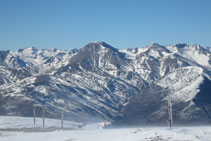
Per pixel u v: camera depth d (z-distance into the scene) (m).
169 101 64.62
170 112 64.56
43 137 67.50
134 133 53.66
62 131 84.75
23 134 77.88
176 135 45.28
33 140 62.78
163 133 47.25
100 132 70.25
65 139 59.22
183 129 55.25
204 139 44.56
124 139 48.44
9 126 100.25
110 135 58.19
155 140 44.06
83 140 53.97
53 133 77.25
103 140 50.84
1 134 77.81
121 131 67.00
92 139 54.06
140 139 46.16
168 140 43.28
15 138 69.44
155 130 50.25
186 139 43.00
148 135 47.75
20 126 101.88
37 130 92.25
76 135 65.56
